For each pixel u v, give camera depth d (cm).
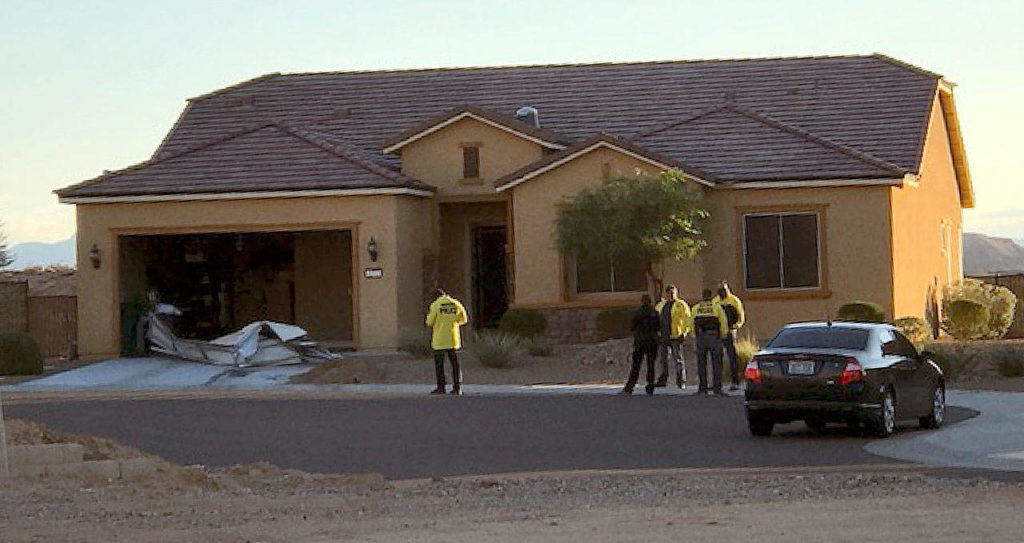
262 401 3609
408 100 5781
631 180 4597
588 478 2209
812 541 1510
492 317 5269
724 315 3675
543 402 3484
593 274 4884
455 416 3188
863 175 4800
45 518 1808
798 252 4878
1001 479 2133
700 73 5756
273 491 2095
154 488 2114
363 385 4109
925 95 5434
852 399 2692
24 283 5353
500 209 5206
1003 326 5531
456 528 1653
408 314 4919
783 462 2405
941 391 2972
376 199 4850
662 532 1591
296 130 5156
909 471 2253
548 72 5875
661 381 3809
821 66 5712
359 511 1850
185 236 5162
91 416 3272
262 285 5359
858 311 4653
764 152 4978
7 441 2370
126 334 4941
